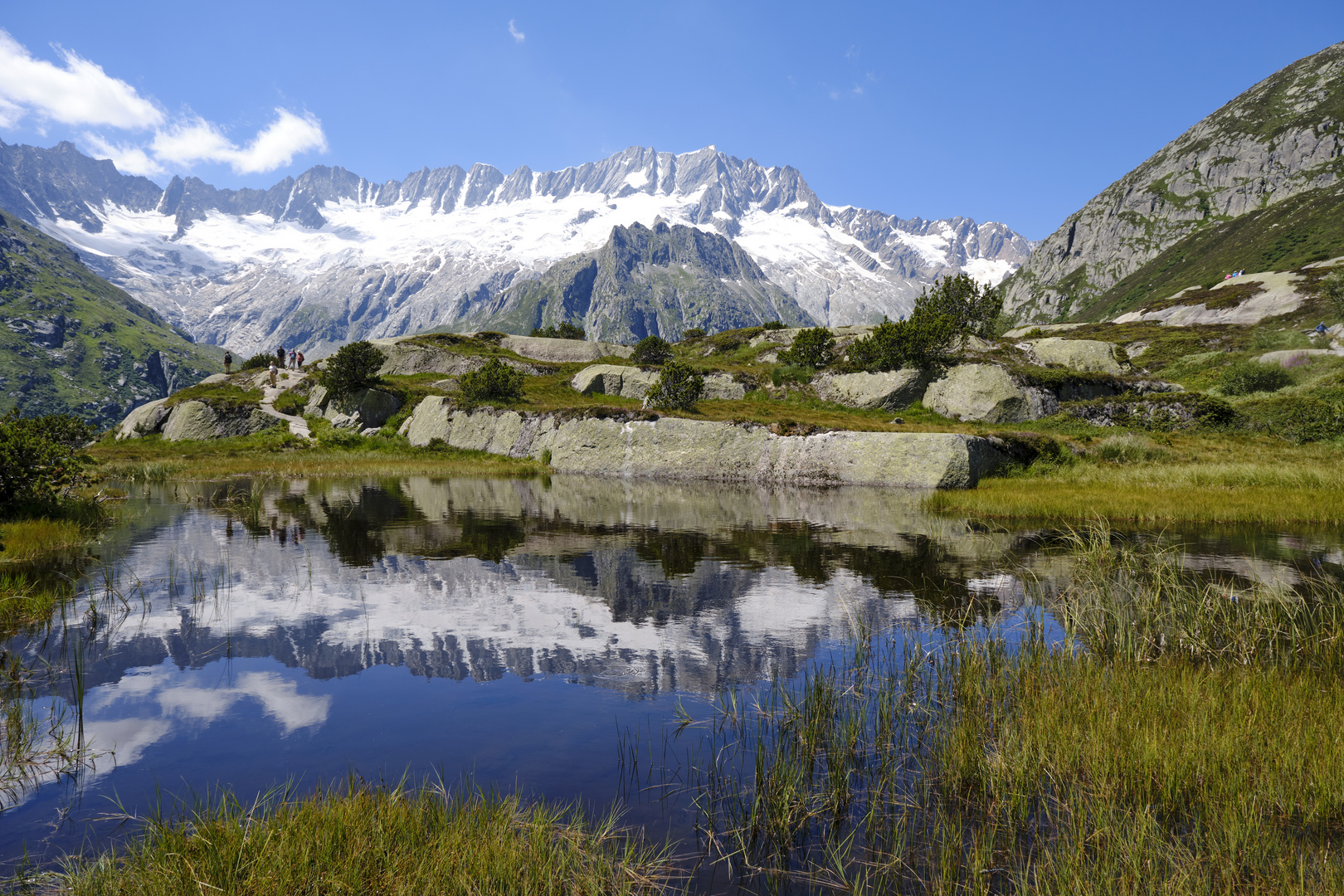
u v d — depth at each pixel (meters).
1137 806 5.03
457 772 5.74
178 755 6.04
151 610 11.00
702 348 75.31
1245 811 4.66
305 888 3.96
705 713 7.11
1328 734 5.72
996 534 18.28
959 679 7.54
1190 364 66.50
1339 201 171.62
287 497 27.19
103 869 4.12
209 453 48.81
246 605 11.34
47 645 9.18
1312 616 9.48
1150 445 34.53
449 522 20.69
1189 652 8.35
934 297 62.66
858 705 7.21
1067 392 47.91
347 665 8.54
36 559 14.86
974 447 31.19
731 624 10.33
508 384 54.62
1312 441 36.47
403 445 52.97
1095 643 8.69
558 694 7.62
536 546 16.78
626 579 13.31
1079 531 18.34
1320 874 4.13
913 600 11.67
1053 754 5.78
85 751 6.11
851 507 24.38
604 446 41.25
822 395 53.47
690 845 4.73
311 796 5.22
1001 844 4.76
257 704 7.25
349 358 57.50
